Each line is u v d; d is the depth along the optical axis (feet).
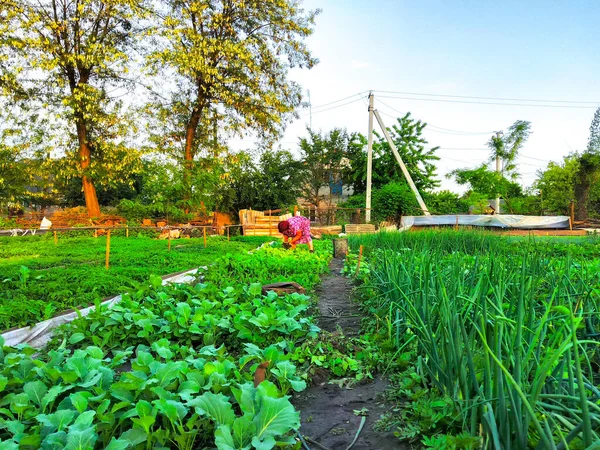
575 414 5.80
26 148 68.33
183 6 70.18
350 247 45.14
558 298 9.94
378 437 8.34
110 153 68.95
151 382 8.12
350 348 12.95
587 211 85.71
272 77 79.15
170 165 70.49
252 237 63.05
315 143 116.06
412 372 10.52
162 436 7.31
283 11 76.48
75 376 8.61
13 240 52.24
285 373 9.90
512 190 119.34
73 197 118.42
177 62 67.56
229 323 13.92
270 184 96.27
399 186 80.59
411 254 16.87
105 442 7.54
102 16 66.49
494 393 6.95
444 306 8.85
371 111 84.48
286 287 20.88
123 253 34.45
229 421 7.33
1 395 8.99
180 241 50.98
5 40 59.36
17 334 13.58
